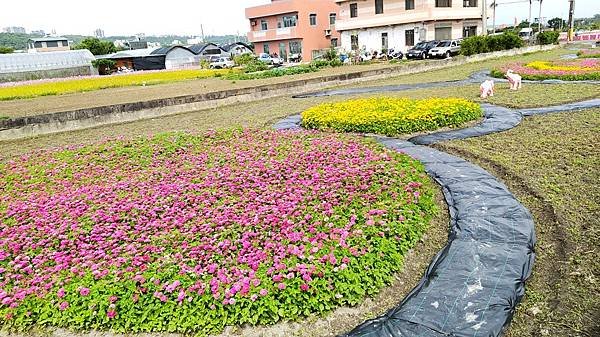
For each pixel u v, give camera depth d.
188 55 55.91
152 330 4.23
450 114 10.62
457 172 7.69
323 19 47.75
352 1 41.41
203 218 5.93
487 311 4.27
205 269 4.67
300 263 4.63
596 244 5.29
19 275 4.95
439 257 5.15
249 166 7.83
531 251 5.23
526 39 40.91
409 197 6.20
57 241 5.61
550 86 15.96
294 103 16.72
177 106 16.20
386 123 10.25
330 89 20.23
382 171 7.13
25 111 17.48
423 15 35.94
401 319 4.20
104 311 4.29
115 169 8.53
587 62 21.69
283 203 6.11
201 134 10.63
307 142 9.22
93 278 4.68
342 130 10.58
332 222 5.53
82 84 28.88
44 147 11.81
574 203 6.29
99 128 14.31
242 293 4.29
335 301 4.43
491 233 5.62
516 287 4.61
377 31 40.34
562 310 4.33
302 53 47.12
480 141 9.55
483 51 30.09
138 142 10.23
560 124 10.36
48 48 77.62
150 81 29.30
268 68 34.72
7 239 5.71
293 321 4.30
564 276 4.81
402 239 5.29
